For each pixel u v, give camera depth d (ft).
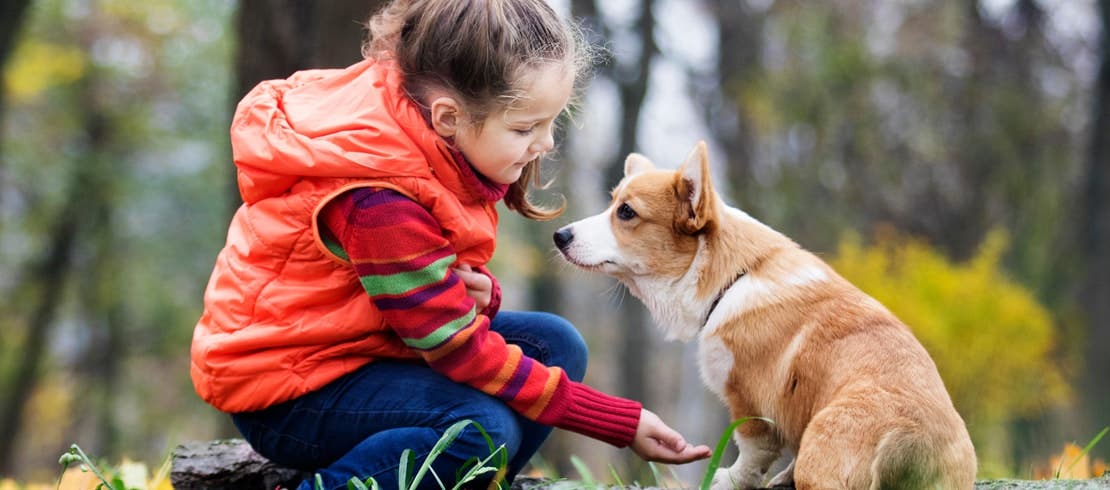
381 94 9.31
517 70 9.11
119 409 69.41
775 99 52.85
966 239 50.98
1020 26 50.96
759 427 10.62
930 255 36.24
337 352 9.48
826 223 50.93
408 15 9.32
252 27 19.13
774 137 54.24
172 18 57.31
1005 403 32.81
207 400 9.66
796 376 10.17
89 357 68.64
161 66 59.36
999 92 51.13
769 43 55.67
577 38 10.32
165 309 65.26
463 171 9.36
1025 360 32.65
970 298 32.48
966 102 51.72
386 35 9.56
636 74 50.37
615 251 11.84
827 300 10.42
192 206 61.21
